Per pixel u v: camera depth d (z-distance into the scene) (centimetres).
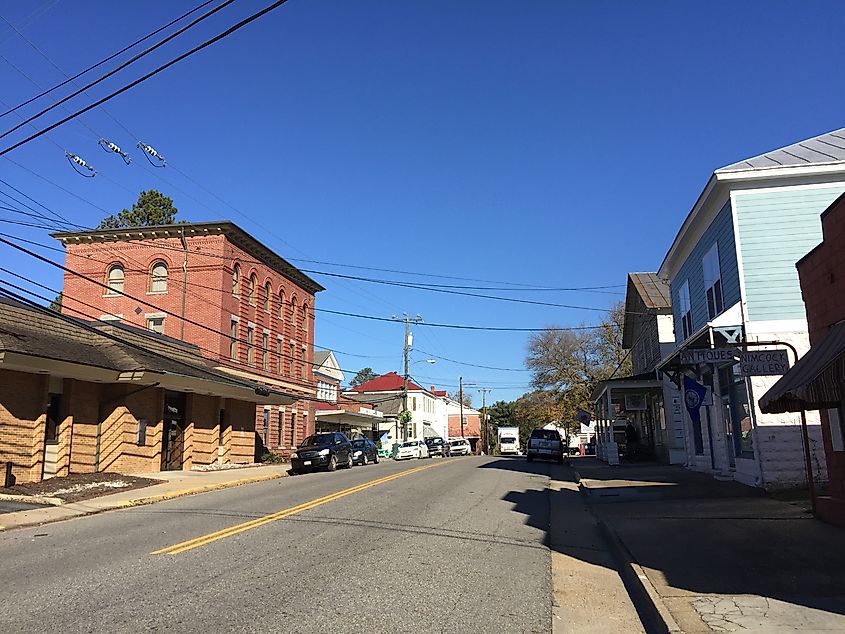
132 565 855
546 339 5734
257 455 3766
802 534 1005
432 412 8331
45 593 719
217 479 2211
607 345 5600
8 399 1862
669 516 1277
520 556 962
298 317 4547
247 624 609
